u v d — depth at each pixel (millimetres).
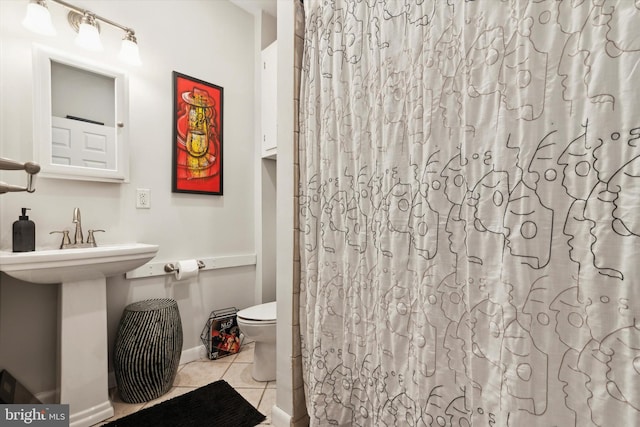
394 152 921
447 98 795
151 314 1582
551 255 627
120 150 1699
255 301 2412
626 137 541
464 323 769
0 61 1390
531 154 649
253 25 2432
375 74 983
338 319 1129
